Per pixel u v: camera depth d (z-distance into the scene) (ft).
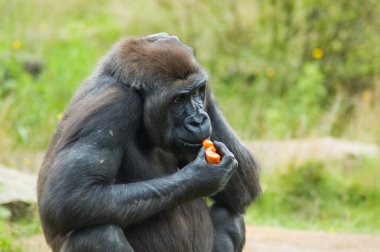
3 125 82.07
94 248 34.37
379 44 112.88
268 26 116.16
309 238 57.88
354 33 113.39
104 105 34.83
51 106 88.89
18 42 104.53
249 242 55.83
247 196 40.11
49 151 37.14
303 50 115.14
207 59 116.16
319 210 75.25
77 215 33.81
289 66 112.47
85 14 136.56
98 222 34.22
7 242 48.78
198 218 37.73
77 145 34.35
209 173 34.50
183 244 36.70
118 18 127.65
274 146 86.22
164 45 36.06
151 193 34.42
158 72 35.19
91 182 33.96
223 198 40.22
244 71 115.65
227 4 118.52
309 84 102.06
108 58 37.01
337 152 84.38
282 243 55.93
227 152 35.27
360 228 68.69
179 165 39.29
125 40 37.04
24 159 76.89
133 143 36.37
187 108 35.37
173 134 35.58
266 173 78.43
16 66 99.35
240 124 97.76
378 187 78.64
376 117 100.53
